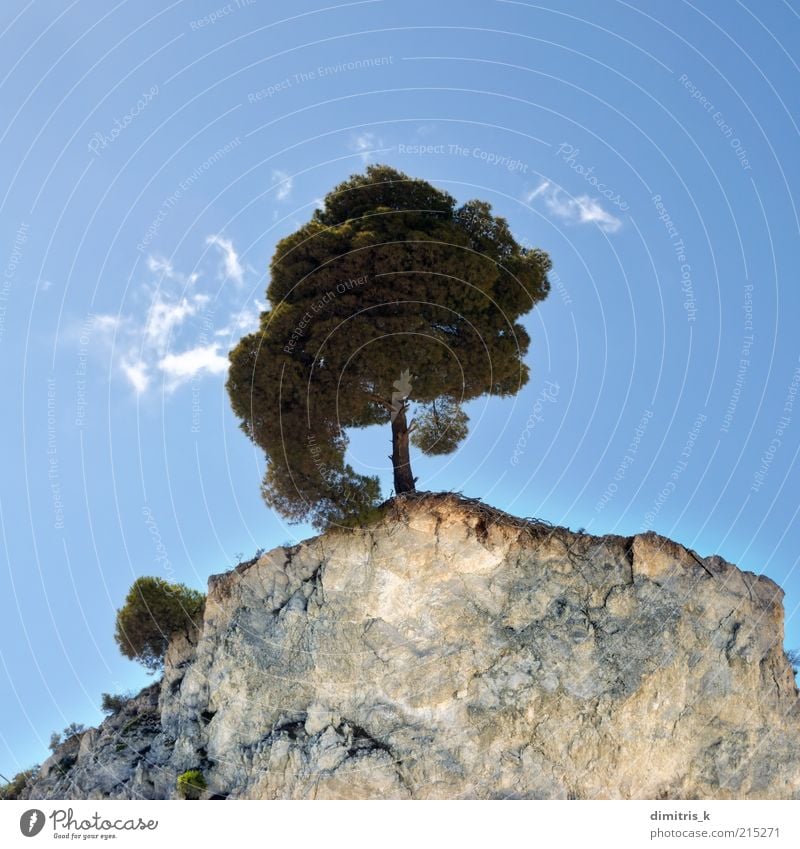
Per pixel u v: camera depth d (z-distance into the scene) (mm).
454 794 28375
